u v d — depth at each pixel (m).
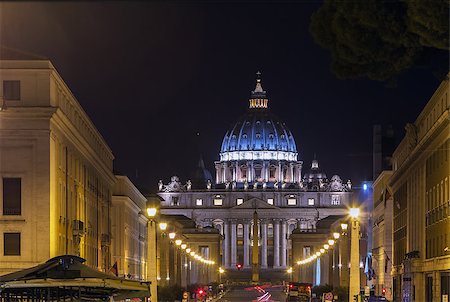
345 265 135.50
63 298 52.31
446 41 42.41
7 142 87.75
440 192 90.88
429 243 99.19
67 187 98.12
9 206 88.00
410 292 108.88
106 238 132.62
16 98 87.69
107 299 52.91
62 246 94.50
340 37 44.66
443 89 88.00
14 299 52.03
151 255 72.31
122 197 159.00
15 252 87.88
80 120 108.56
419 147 103.88
